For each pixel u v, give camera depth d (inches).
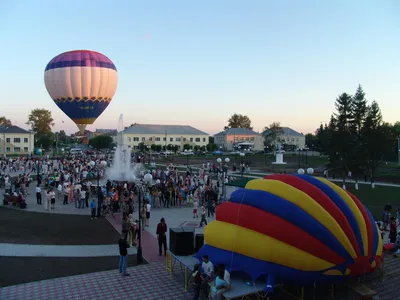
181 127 5206.7
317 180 507.5
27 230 779.4
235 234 456.4
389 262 591.8
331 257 425.7
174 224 861.8
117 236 753.0
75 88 1999.3
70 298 458.0
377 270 547.2
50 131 5506.9
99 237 743.1
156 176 1599.4
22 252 628.7
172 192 1114.1
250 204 471.2
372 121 2108.8
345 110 2492.6
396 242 649.0
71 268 561.9
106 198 995.9
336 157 2267.5
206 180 1467.8
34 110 5442.9
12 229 780.6
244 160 3257.9
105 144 5068.9
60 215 952.9
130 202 923.4
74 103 2046.0
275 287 448.1
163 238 628.4
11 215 937.5
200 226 831.1
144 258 614.2
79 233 770.2
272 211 447.2
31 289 481.1
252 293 406.9
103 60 2050.9
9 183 1470.2
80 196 1056.2
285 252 422.3
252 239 441.4
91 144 5359.3
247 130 5659.5
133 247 677.3
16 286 488.4
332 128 2578.7
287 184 474.3
